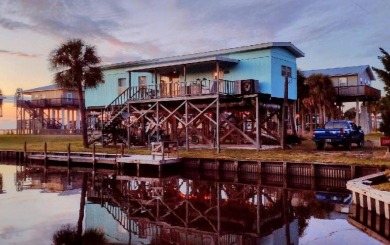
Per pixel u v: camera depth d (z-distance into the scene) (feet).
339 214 44.75
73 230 39.52
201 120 114.42
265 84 94.12
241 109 99.71
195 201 54.90
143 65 116.78
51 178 80.69
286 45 96.43
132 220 44.21
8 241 35.47
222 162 77.77
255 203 52.60
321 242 33.99
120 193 62.44
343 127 90.79
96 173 87.51
